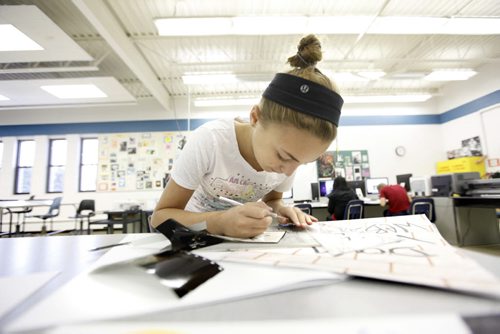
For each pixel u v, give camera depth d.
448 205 2.86
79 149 5.22
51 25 2.53
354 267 0.27
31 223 5.02
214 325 0.17
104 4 2.78
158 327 0.17
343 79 3.91
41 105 4.72
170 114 5.30
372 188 4.29
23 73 3.61
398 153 5.24
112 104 4.75
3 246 0.55
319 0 2.90
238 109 5.36
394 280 0.23
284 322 0.17
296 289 0.25
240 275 0.28
